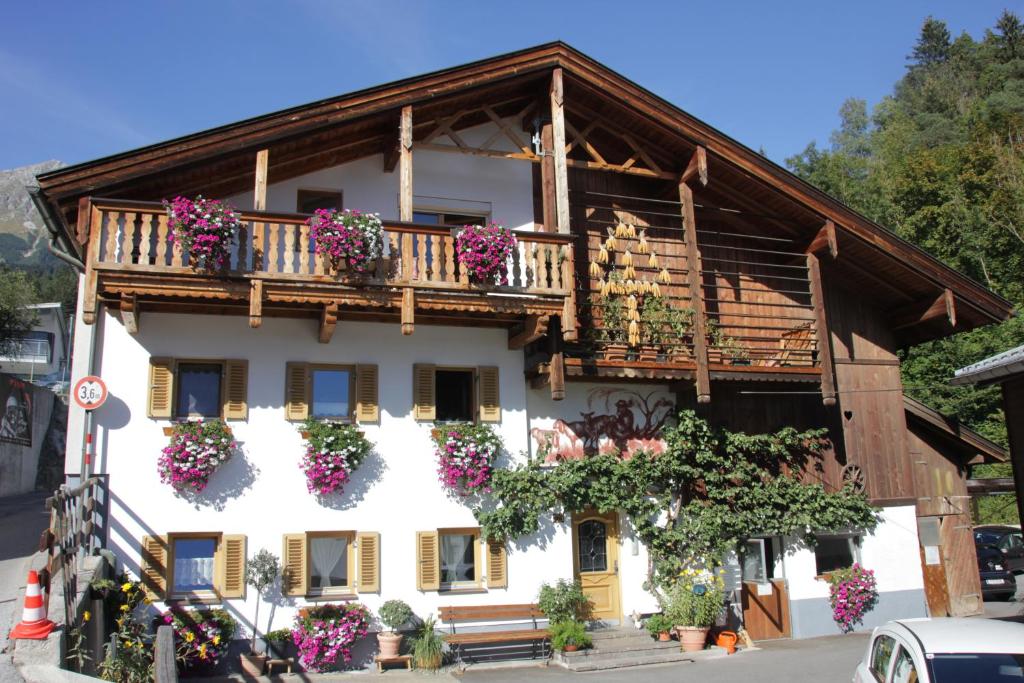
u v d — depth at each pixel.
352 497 13.76
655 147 16.47
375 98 13.80
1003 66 57.03
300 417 13.68
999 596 20.94
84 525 12.12
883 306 18.67
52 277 55.94
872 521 17.25
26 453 28.19
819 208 16.56
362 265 12.98
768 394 17.16
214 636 12.32
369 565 13.59
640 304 16.02
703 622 14.71
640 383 16.06
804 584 16.58
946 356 31.69
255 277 12.53
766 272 18.05
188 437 12.82
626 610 15.23
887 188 41.88
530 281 14.12
